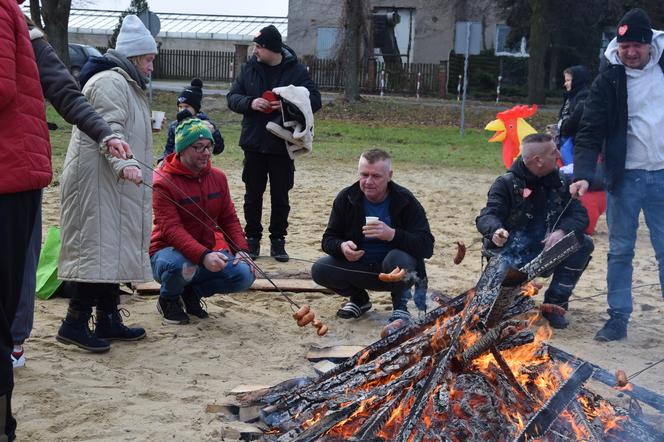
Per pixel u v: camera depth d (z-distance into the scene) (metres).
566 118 9.76
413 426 3.41
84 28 50.12
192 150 6.02
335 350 5.44
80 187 5.23
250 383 4.95
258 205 8.38
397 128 26.64
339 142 21.55
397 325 4.83
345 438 3.70
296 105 7.93
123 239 5.32
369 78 39.00
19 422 4.23
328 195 12.56
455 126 28.14
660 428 4.17
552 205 6.18
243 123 8.25
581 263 6.25
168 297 6.08
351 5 32.09
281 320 6.35
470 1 40.94
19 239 3.78
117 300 5.90
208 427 4.26
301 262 8.27
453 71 39.72
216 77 46.88
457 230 10.11
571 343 5.92
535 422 3.44
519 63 40.59
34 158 3.76
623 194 5.92
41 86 4.16
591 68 37.97
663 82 5.89
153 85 37.72
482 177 15.39
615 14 35.56
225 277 6.27
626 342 5.96
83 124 4.43
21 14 3.83
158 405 4.54
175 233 5.93
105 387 4.78
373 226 5.96
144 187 5.45
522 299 3.99
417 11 41.59
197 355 5.43
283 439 3.75
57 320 6.04
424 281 6.24
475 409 3.68
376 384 3.91
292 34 42.78
